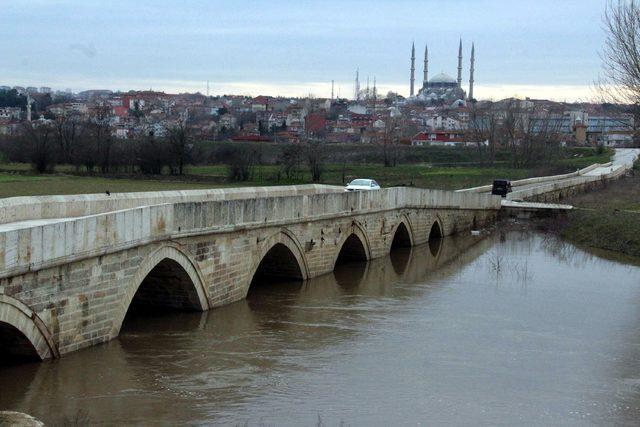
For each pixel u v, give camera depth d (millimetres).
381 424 22047
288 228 39531
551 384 26062
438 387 25391
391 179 98375
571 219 69438
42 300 23047
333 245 45000
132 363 26062
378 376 26250
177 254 30531
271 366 26844
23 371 23469
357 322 33500
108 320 26672
